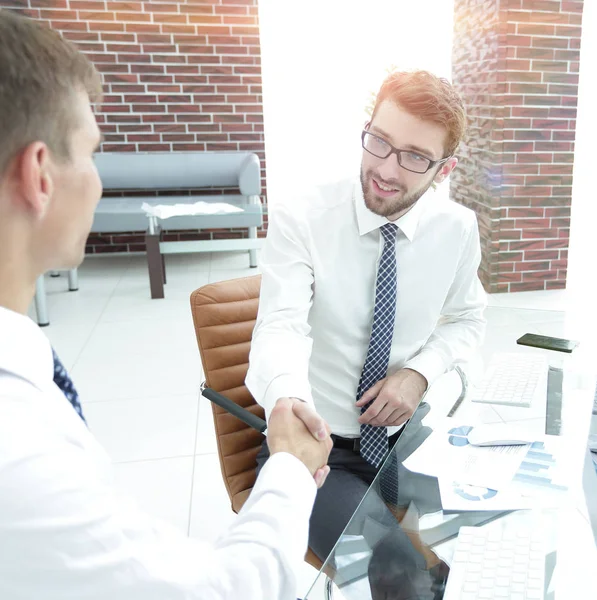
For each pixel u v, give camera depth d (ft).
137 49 16.83
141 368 10.46
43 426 1.54
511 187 13.67
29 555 1.41
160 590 1.59
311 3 17.04
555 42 12.95
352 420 4.80
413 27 16.92
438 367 4.76
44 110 1.60
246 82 17.43
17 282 1.71
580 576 2.65
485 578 2.65
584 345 5.52
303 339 4.33
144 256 17.93
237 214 14.57
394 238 4.58
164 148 17.58
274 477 2.19
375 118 4.18
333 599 2.71
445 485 3.37
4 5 16.02
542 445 3.74
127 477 7.38
